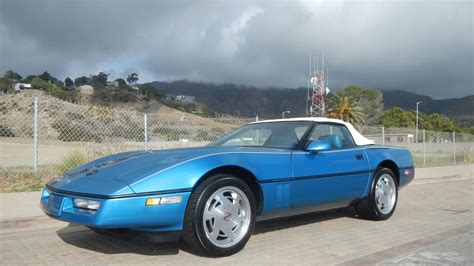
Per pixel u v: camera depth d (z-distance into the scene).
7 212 6.07
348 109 45.12
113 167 4.15
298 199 4.72
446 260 4.15
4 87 118.81
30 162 11.73
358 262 4.04
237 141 5.56
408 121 87.44
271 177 4.41
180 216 3.77
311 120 5.50
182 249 4.35
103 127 11.14
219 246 3.99
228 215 4.06
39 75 160.38
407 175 6.49
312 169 4.87
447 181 13.30
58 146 11.25
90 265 3.88
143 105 158.12
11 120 11.30
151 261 3.97
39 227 5.69
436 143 23.61
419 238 5.05
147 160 4.20
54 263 3.95
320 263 3.99
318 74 58.97
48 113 11.49
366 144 6.04
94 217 3.55
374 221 6.01
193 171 3.87
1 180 9.05
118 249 4.39
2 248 4.54
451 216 6.65
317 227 5.58
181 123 12.09
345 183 5.31
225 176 4.07
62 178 4.25
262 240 4.84
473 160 21.98
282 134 5.32
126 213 3.56
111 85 179.12
